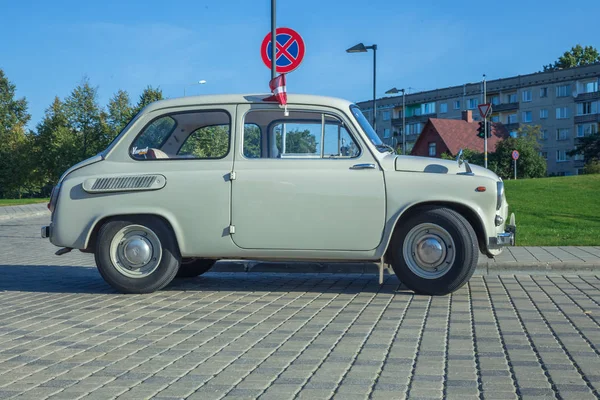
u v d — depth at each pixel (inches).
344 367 178.2
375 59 1332.4
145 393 158.1
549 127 3516.2
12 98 3442.4
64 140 2417.6
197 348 200.7
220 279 348.5
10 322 241.0
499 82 3713.1
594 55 4571.9
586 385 160.1
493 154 2447.1
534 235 535.5
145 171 295.0
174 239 294.7
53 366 182.2
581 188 1066.7
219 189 288.5
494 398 151.3
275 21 467.2
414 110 4180.6
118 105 2464.3
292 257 288.8
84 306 271.9
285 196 285.6
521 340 206.5
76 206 295.0
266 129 295.6
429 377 167.9
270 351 196.4
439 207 282.0
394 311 255.1
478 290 302.4
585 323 230.2
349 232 283.4
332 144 291.6
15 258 473.4
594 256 398.3
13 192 2566.4
